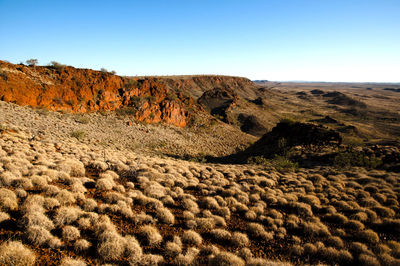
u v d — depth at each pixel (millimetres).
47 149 18672
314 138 37438
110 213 9242
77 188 10531
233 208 12227
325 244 9133
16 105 40750
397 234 10031
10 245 5527
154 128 64250
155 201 10992
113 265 5984
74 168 13594
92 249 6648
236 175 21203
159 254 7199
